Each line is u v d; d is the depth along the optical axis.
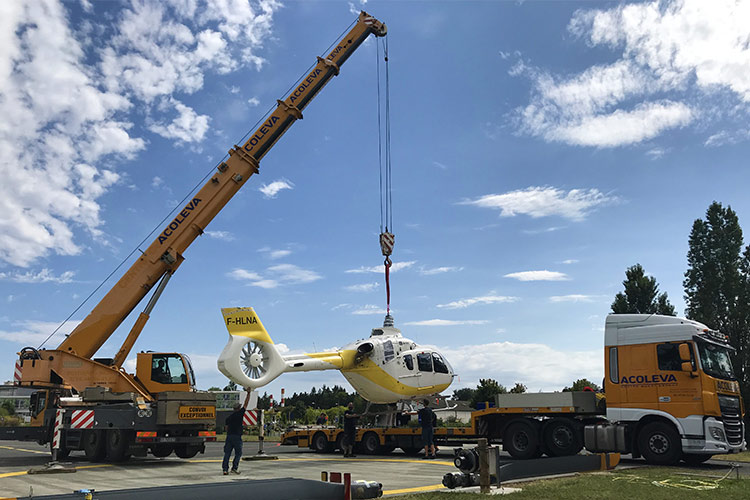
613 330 16.16
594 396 16.62
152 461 18.02
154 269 19.72
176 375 18.70
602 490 10.21
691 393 14.60
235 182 20.89
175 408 17.03
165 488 7.66
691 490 10.20
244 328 16.91
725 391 14.86
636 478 11.78
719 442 14.15
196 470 15.02
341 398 97.69
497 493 9.88
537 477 12.37
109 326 19.17
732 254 34.28
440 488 11.17
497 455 10.71
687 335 14.96
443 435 18.97
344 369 20.50
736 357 32.75
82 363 18.61
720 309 34.00
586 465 13.45
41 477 13.50
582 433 16.33
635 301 37.03
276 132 21.48
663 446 14.96
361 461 17.59
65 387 18.38
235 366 16.45
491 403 18.80
